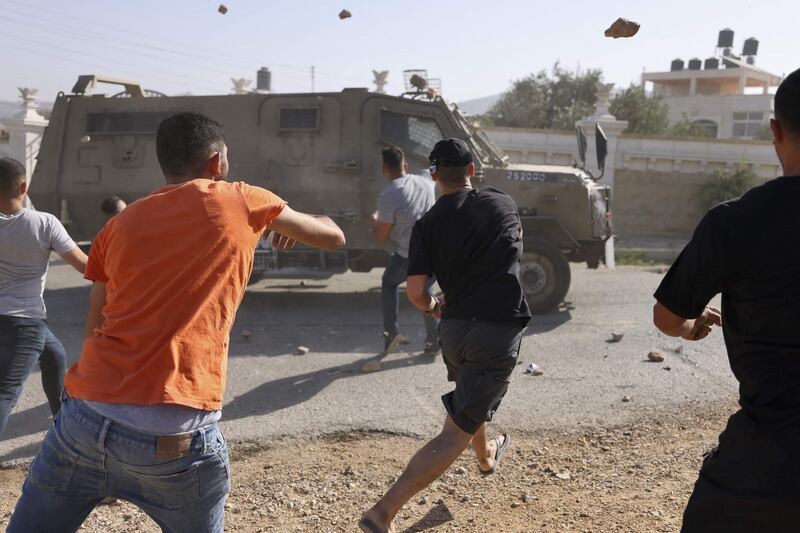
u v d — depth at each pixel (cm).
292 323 836
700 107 5219
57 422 227
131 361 220
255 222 241
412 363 668
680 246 1834
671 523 357
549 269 852
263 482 421
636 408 535
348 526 366
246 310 909
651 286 1054
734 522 196
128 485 225
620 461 442
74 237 931
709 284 206
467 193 361
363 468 438
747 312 200
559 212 873
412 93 930
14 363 421
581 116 3394
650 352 666
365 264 896
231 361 680
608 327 799
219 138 252
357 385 604
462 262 346
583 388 583
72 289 1036
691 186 2177
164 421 216
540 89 3859
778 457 188
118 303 228
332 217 883
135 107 907
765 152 2128
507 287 347
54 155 925
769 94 5000
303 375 634
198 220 231
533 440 480
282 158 888
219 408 229
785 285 192
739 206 204
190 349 222
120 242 229
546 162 2056
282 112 887
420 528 361
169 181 247
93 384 220
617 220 2203
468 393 340
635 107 3403
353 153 877
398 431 499
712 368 634
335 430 502
